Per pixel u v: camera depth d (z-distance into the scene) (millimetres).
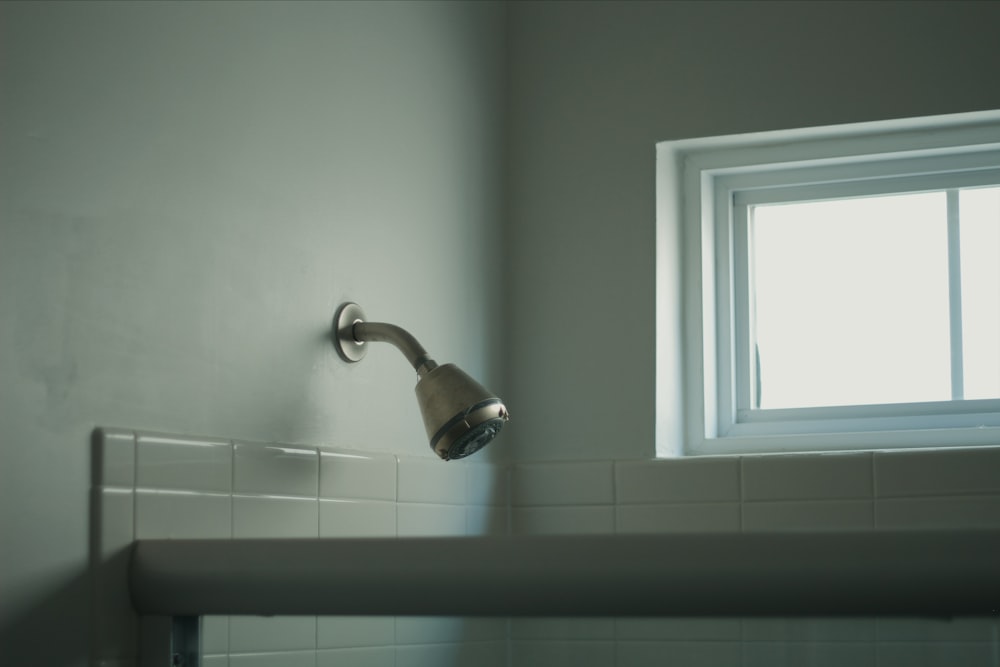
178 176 1486
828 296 2459
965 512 2055
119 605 1320
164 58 1476
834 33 2268
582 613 1130
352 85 1910
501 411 1699
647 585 1114
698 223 2438
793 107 2277
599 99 2430
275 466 1624
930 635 1032
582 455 2338
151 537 1379
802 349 2465
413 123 2102
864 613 1051
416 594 1191
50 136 1282
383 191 1984
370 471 1862
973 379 2334
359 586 1224
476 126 2352
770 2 2318
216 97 1572
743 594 1083
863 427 2330
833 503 2141
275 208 1686
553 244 2430
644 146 2377
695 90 2352
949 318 2363
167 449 1415
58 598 1249
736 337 2482
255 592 1269
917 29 2215
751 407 2445
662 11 2398
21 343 1225
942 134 2264
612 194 2391
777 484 2180
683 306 2438
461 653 1159
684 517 2230
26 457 1222
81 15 1341
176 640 1330
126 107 1402
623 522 2271
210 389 1520
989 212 2354
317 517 1714
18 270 1227
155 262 1434
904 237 2416
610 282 2367
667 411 2334
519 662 1150
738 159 2408
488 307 2355
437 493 2072
